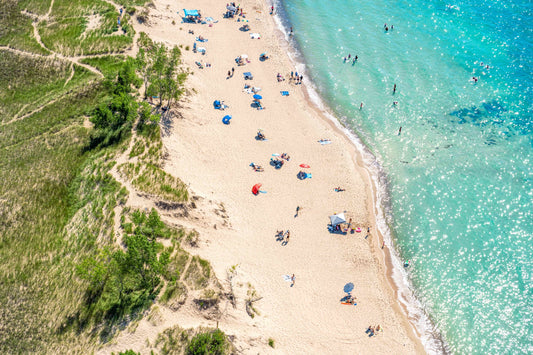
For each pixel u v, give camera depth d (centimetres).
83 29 8406
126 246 5306
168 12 9750
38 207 5747
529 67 8975
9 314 4822
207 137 7250
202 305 4950
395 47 9656
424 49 9569
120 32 8475
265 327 5066
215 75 8538
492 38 9806
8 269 5175
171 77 7500
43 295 4991
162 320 4778
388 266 6003
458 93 8475
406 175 7119
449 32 10044
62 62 7694
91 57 7869
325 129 7831
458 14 10656
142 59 7488
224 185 6612
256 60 9156
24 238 5469
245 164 6994
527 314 5444
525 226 6338
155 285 5031
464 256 6072
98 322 4775
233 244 5875
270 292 5466
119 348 4612
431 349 5206
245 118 7775
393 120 8012
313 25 10412
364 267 5919
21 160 6209
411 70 9031
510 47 9519
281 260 5831
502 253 6059
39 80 7450
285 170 7000
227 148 7175
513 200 6675
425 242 6259
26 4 8612
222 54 9119
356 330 5266
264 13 10731
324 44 9788
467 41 9756
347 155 7381
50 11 8638
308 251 5984
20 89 7275
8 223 5572
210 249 5672
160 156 6425
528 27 10094
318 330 5194
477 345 5241
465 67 9050
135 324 4744
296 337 5088
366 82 8794
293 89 8594
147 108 6681
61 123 6744
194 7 10400
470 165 7206
